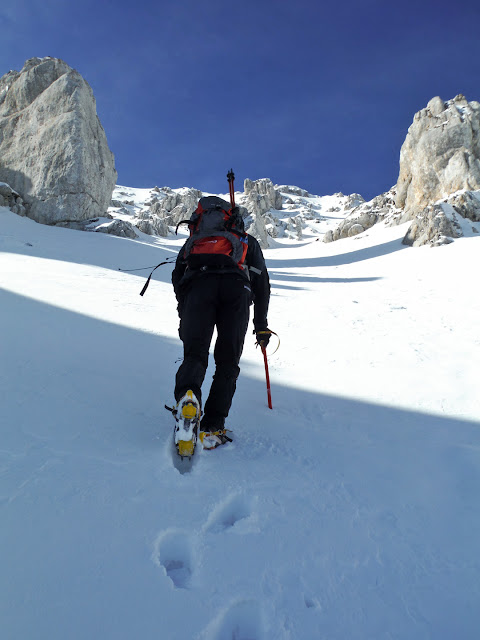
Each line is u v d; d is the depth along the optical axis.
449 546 1.48
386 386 3.63
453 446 2.37
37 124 22.30
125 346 3.87
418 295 11.42
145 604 1.11
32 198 21.58
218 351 2.24
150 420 2.26
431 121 35.59
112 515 1.42
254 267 2.38
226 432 2.31
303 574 1.29
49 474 1.61
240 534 1.44
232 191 2.43
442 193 33.31
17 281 7.02
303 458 2.08
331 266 25.97
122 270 11.98
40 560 1.20
